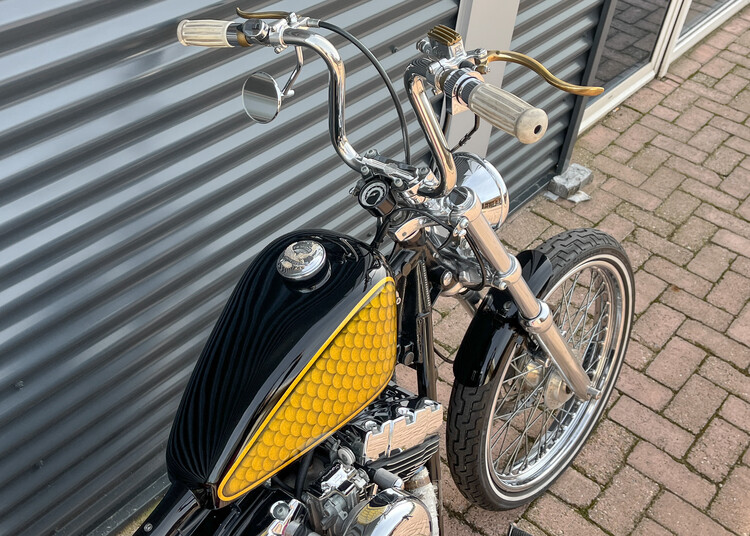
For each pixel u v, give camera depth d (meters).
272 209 2.24
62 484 1.98
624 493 2.36
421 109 1.19
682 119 4.23
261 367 1.22
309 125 2.22
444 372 2.74
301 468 1.36
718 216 3.55
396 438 1.46
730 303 3.08
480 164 1.50
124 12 1.58
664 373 2.76
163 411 2.23
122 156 1.73
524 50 3.05
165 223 1.91
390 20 2.30
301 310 1.25
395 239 1.36
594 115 4.11
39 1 1.42
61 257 1.72
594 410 2.36
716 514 2.31
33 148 1.55
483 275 1.54
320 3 2.01
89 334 1.84
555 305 2.95
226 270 2.17
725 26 5.22
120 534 2.22
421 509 1.37
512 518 2.28
